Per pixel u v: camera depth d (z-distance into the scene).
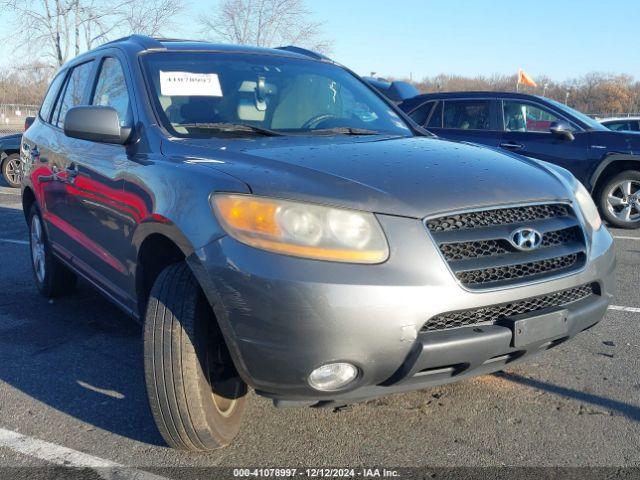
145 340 2.68
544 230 2.75
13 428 3.17
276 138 3.38
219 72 3.89
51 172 4.52
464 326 2.55
